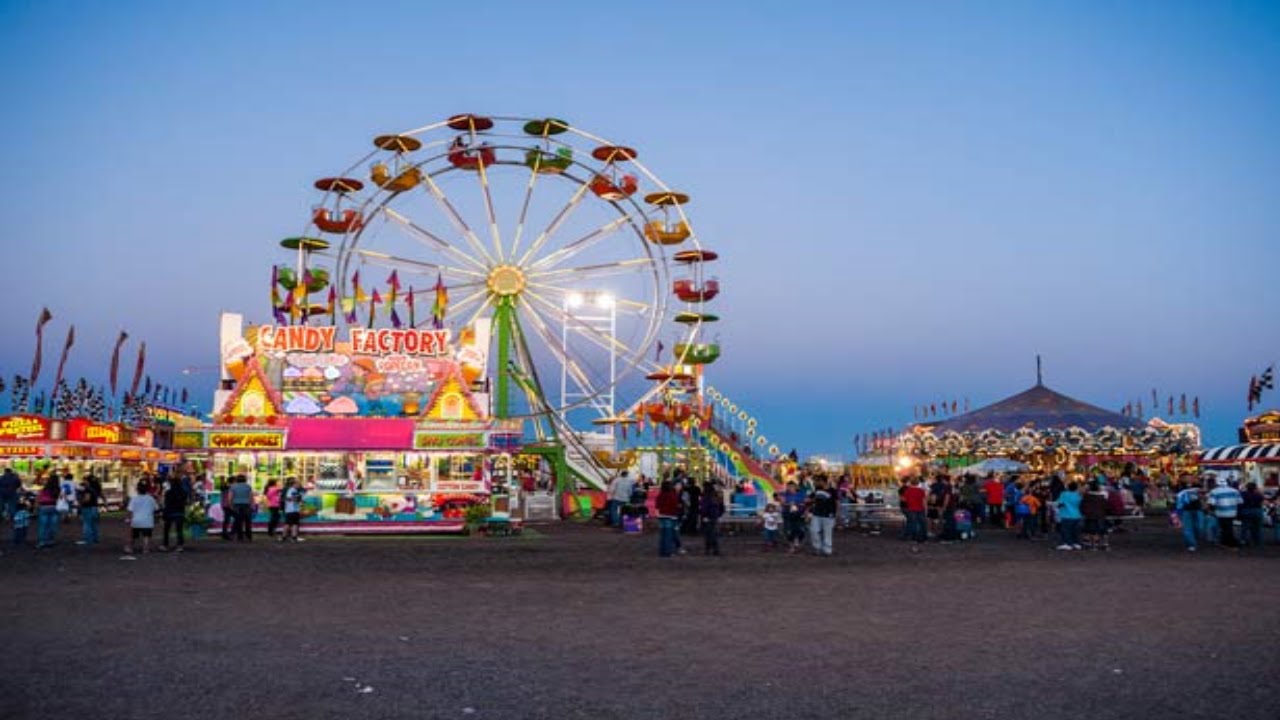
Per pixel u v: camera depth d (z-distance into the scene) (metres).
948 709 8.65
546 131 46.62
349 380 33.81
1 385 51.91
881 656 10.94
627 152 47.00
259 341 33.97
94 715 8.40
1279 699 8.98
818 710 8.62
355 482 32.62
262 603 15.16
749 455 50.00
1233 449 51.03
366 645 11.59
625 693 9.24
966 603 15.18
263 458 32.91
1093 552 24.95
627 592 16.62
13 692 9.21
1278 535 28.44
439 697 9.09
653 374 47.31
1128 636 12.16
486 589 17.02
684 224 46.56
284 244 42.69
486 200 46.53
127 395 59.31
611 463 52.34
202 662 10.58
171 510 25.47
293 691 9.29
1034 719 8.33
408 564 21.64
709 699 9.02
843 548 26.42
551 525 37.97
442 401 33.56
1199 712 8.54
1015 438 43.50
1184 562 22.02
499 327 46.00
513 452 33.19
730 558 23.30
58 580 18.23
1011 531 33.91
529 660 10.73
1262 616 13.77
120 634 12.30
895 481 55.69
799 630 12.68
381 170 44.47
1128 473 43.84
